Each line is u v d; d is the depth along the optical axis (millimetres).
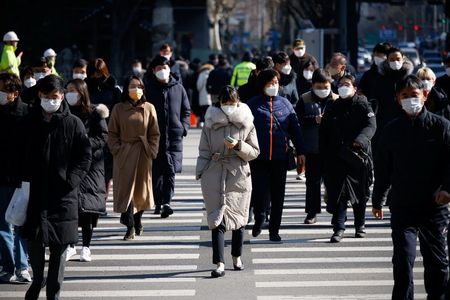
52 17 97312
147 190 30266
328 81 31609
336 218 29859
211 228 25469
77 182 21422
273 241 29734
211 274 25516
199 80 70062
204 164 25672
